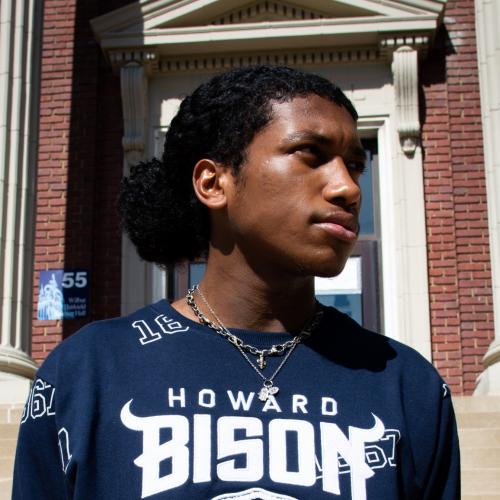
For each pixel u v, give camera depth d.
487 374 6.37
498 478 4.45
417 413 1.47
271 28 8.18
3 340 6.35
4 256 6.48
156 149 8.34
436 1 8.10
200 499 1.28
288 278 1.51
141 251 1.82
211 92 1.64
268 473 1.31
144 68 8.32
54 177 8.28
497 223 6.63
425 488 1.47
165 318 1.52
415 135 8.07
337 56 8.32
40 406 1.41
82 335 1.47
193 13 8.27
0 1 6.94
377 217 8.21
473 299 7.75
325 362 1.46
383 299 7.97
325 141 1.49
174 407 1.35
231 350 1.45
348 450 1.35
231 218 1.54
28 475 1.41
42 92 8.53
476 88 8.27
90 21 8.32
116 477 1.31
